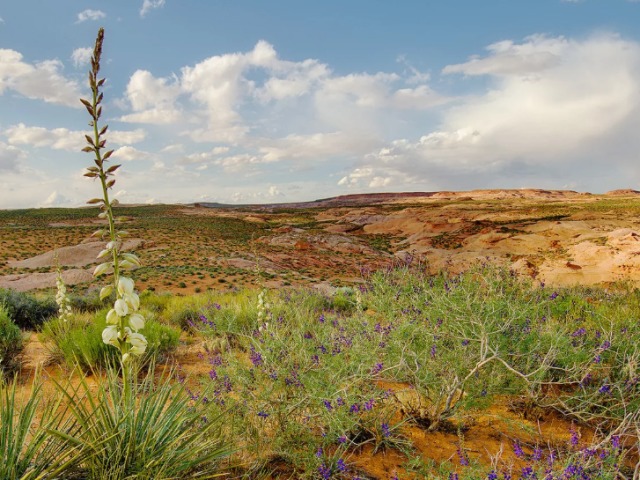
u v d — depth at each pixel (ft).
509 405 15.87
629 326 16.71
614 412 13.79
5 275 120.06
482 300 15.92
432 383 13.97
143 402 9.69
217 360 14.71
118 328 8.96
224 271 132.87
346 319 17.78
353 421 11.67
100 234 8.66
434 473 11.03
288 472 11.14
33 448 8.30
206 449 9.84
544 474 9.77
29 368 20.21
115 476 8.05
